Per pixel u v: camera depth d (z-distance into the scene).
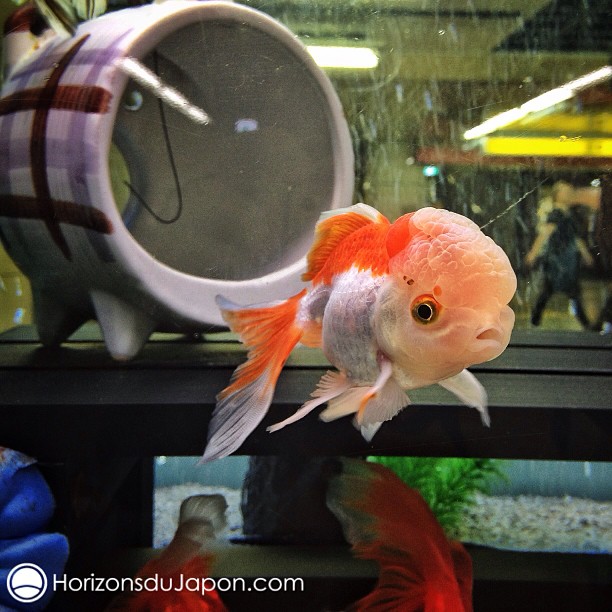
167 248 0.35
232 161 0.35
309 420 0.31
